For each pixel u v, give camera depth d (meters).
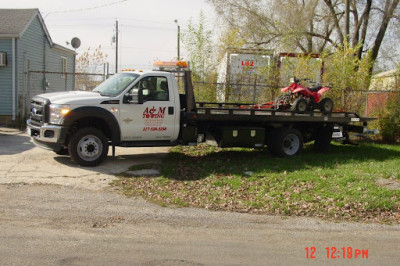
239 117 10.55
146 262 4.56
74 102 8.95
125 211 6.40
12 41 17.08
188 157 11.09
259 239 5.51
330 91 15.74
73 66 25.00
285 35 20.44
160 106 9.81
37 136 9.38
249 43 21.50
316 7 23.98
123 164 9.70
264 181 8.44
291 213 6.73
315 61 15.95
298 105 11.34
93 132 9.16
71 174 8.51
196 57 15.47
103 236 5.32
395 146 14.12
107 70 16.77
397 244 5.54
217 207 6.84
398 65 17.06
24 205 6.41
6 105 17.25
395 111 15.30
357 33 21.48
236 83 15.59
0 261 4.42
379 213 6.90
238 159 10.96
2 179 7.88
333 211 6.80
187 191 7.66
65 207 6.43
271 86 14.80
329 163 10.36
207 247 5.12
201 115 10.14
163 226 5.84
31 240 5.05
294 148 11.57
